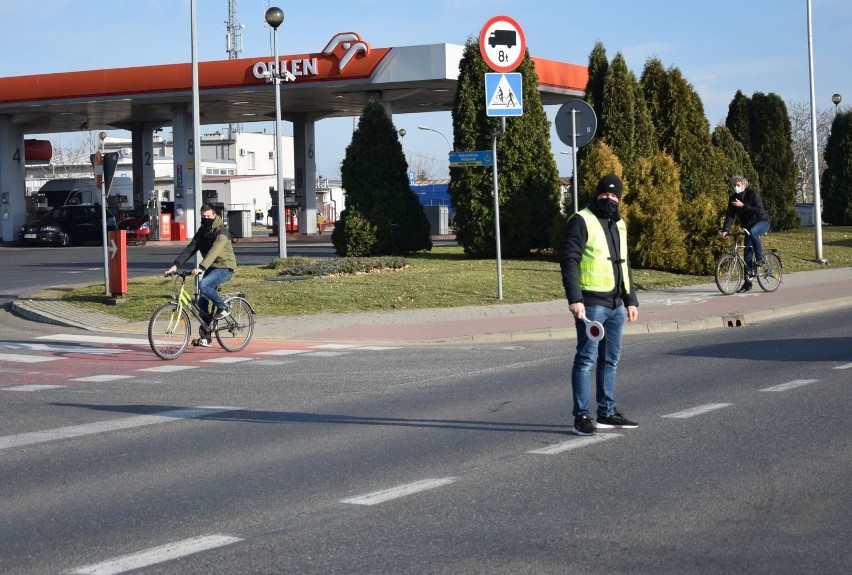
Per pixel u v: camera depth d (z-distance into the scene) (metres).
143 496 6.94
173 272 14.54
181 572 5.34
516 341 15.38
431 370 12.62
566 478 7.11
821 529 5.83
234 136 105.44
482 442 8.38
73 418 9.93
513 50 17.98
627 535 5.80
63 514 6.53
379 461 7.79
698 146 29.11
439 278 21.38
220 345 14.85
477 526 6.03
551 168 26.47
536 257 26.41
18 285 26.05
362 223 27.16
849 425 8.60
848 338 14.38
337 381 11.95
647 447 8.02
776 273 20.83
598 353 8.77
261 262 31.66
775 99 37.59
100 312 19.09
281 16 27.80
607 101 27.00
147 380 12.33
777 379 11.05
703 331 15.98
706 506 6.34
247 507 6.57
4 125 51.69
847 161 42.25
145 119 55.31
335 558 5.51
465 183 26.11
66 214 49.06
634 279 22.34
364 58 41.28
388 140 27.73
